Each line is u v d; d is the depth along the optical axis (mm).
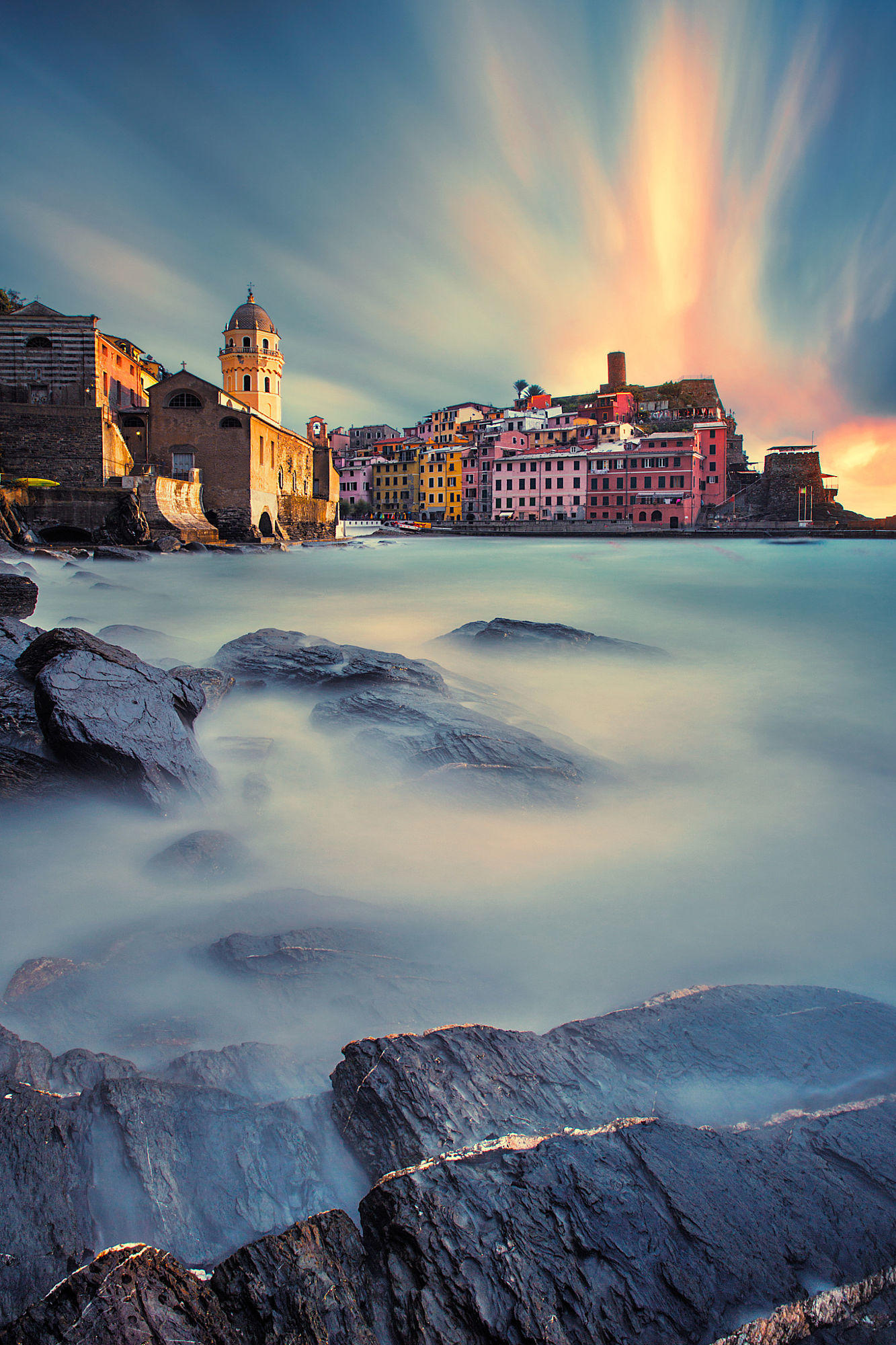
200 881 5969
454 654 15477
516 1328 2283
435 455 123688
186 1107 3178
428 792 7691
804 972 5090
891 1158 2922
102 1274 2361
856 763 9766
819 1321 2371
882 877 6574
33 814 6777
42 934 5223
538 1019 4375
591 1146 2889
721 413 139000
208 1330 2309
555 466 101688
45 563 35188
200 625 20922
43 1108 3053
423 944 5250
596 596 28547
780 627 20797
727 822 7754
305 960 4605
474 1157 2822
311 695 10891
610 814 7855
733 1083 3451
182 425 64500
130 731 7258
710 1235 2533
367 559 51000
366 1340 2299
